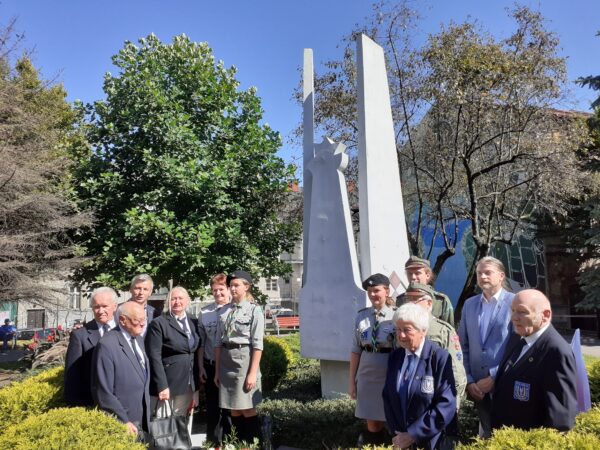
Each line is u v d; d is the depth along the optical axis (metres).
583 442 2.42
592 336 20.95
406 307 3.35
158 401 4.80
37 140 11.35
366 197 6.57
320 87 14.99
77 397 4.13
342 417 5.16
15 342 18.61
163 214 9.96
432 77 12.91
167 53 11.63
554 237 22.38
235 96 11.98
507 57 12.30
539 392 2.95
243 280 4.95
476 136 12.43
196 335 5.18
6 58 11.58
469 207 15.64
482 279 3.96
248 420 4.95
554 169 12.62
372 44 7.09
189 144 10.83
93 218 10.45
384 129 7.10
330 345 6.47
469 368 4.00
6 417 4.54
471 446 2.59
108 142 11.02
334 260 6.61
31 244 9.83
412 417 3.24
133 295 4.88
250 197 11.77
